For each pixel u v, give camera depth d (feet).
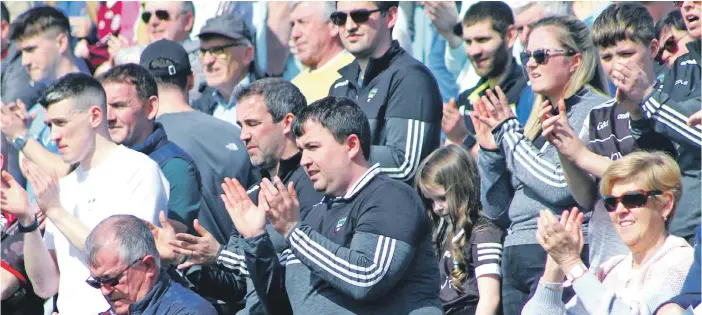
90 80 73.97
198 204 77.10
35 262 75.31
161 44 86.53
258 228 61.41
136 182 72.18
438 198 70.79
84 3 106.52
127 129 77.10
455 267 70.44
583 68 69.82
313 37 87.51
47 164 87.10
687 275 51.67
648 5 78.74
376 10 77.51
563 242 53.21
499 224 71.46
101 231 60.90
